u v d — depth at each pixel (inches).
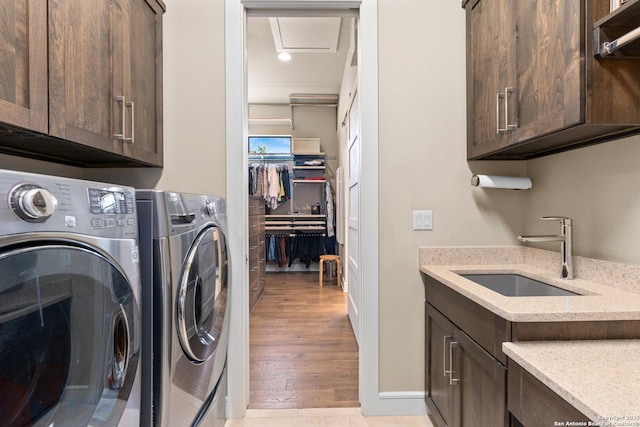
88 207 32.9
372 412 73.7
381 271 74.5
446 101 74.9
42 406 28.0
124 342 36.9
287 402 78.3
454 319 58.0
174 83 74.2
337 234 196.7
